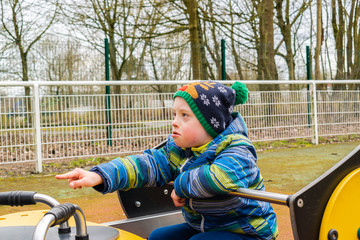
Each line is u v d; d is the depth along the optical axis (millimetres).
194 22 7965
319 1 13023
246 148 1309
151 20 12734
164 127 5223
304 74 8938
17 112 4480
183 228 1498
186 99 1349
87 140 4793
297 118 6582
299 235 959
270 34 9992
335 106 6914
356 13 14961
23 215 1427
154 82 5113
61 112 4684
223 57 7398
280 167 4812
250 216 1308
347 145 6754
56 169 4793
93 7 12438
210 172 1203
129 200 1680
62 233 1129
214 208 1304
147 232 1687
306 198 977
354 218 1051
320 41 13055
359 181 1073
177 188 1273
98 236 1149
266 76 8586
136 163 1407
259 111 6160
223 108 1381
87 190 3781
